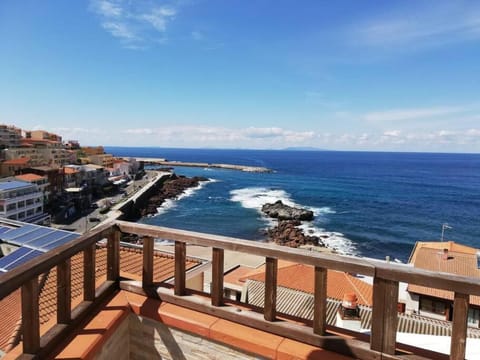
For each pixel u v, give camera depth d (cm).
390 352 264
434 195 7569
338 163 19088
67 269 302
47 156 8356
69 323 303
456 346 243
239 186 8894
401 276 254
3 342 551
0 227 1575
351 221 5038
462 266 1917
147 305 352
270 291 306
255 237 4291
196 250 3034
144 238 368
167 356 340
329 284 1543
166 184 8762
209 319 325
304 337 292
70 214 5478
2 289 222
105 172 8894
